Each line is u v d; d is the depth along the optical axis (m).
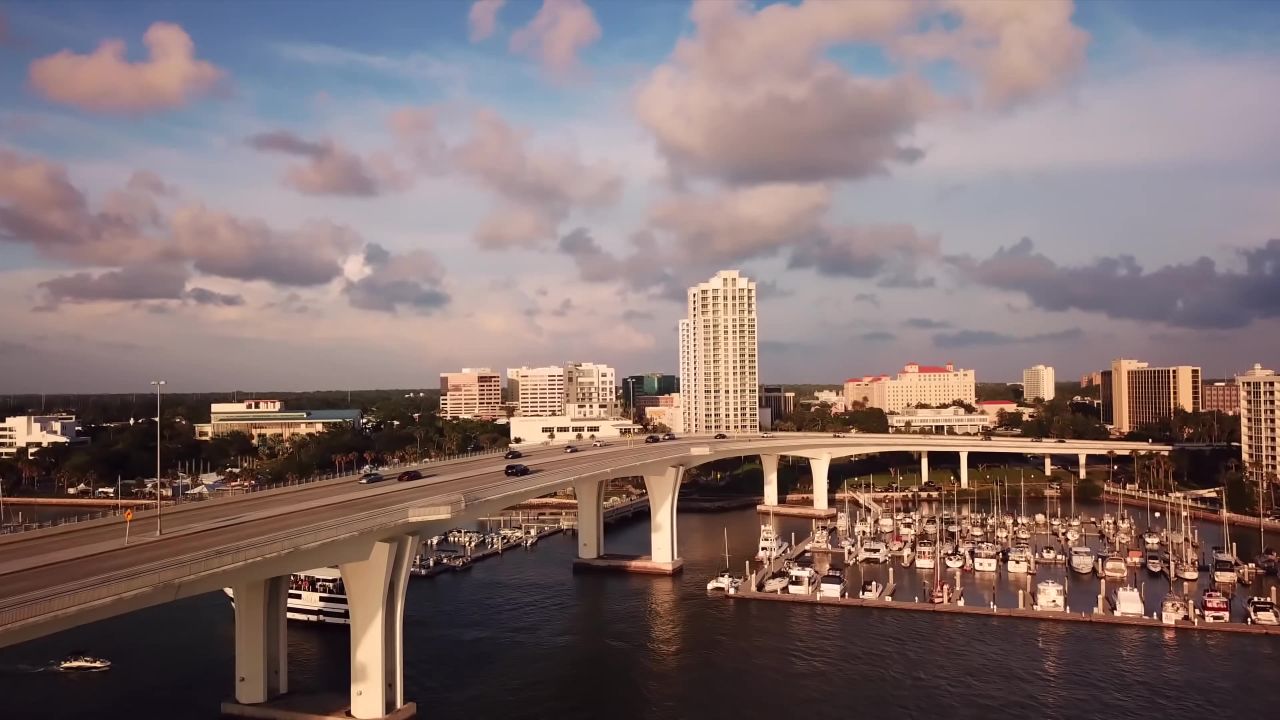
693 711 89.81
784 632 115.88
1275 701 90.88
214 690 94.62
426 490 111.44
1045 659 103.75
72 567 62.72
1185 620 115.44
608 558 159.25
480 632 117.19
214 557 61.47
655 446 199.75
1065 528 191.50
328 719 84.12
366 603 82.69
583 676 99.88
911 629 116.38
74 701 91.56
